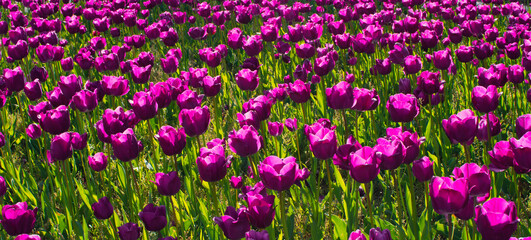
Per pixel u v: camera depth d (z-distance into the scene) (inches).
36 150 240.1
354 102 153.7
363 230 146.4
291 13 368.8
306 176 120.2
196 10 499.5
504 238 90.1
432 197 100.0
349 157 114.2
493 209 93.0
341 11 345.1
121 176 184.9
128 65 261.9
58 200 193.6
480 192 105.2
